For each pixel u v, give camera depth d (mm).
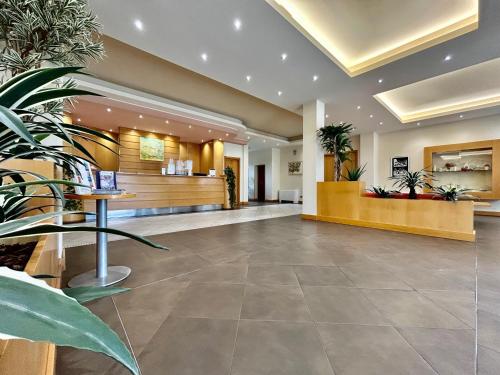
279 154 11570
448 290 1722
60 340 240
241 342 1160
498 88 5109
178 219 5188
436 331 1246
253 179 12539
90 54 1311
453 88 5117
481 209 6371
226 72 3934
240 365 1017
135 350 1099
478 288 1754
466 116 6195
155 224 4508
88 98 4754
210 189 7184
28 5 980
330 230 3957
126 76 4688
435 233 3486
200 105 6312
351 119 6535
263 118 7496
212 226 4312
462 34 2963
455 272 2070
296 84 4359
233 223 4664
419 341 1168
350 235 3566
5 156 710
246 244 3012
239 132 7852
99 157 7148
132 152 7215
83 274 1962
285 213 6426
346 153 5121
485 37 3016
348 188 4602
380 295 1648
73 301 299
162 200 6039
